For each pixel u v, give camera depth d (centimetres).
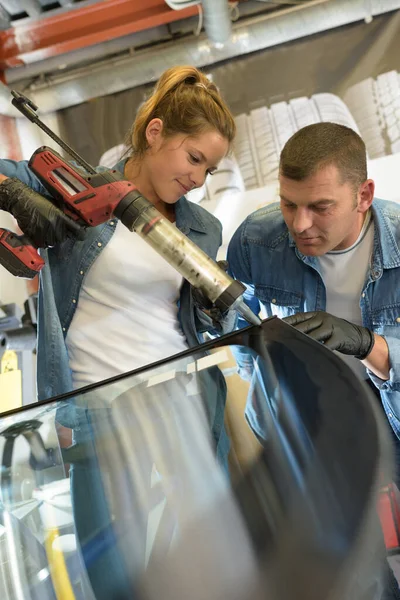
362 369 132
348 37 287
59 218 96
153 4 278
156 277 115
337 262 125
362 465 50
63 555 58
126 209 92
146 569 53
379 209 124
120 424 72
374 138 282
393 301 124
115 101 306
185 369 78
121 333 115
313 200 103
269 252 134
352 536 45
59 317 118
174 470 63
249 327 82
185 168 112
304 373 66
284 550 48
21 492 66
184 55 291
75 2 283
